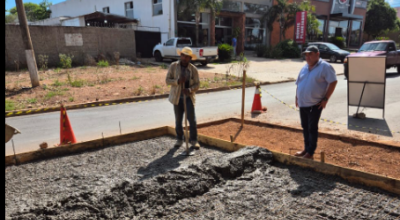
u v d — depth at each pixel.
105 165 4.37
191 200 3.34
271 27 29.48
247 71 18.16
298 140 5.52
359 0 37.41
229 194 3.46
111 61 20.12
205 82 13.34
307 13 28.94
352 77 7.43
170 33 22.88
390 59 15.66
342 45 34.88
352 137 5.33
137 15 25.70
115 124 7.36
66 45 18.92
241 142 5.52
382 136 5.82
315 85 4.23
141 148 5.13
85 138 6.25
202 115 8.12
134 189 3.29
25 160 4.56
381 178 3.51
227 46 22.75
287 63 23.39
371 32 41.88
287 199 3.33
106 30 20.45
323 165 3.97
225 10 25.55
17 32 17.11
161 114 8.37
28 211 2.88
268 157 4.43
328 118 7.45
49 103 9.60
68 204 3.00
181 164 4.37
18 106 9.16
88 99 10.16
